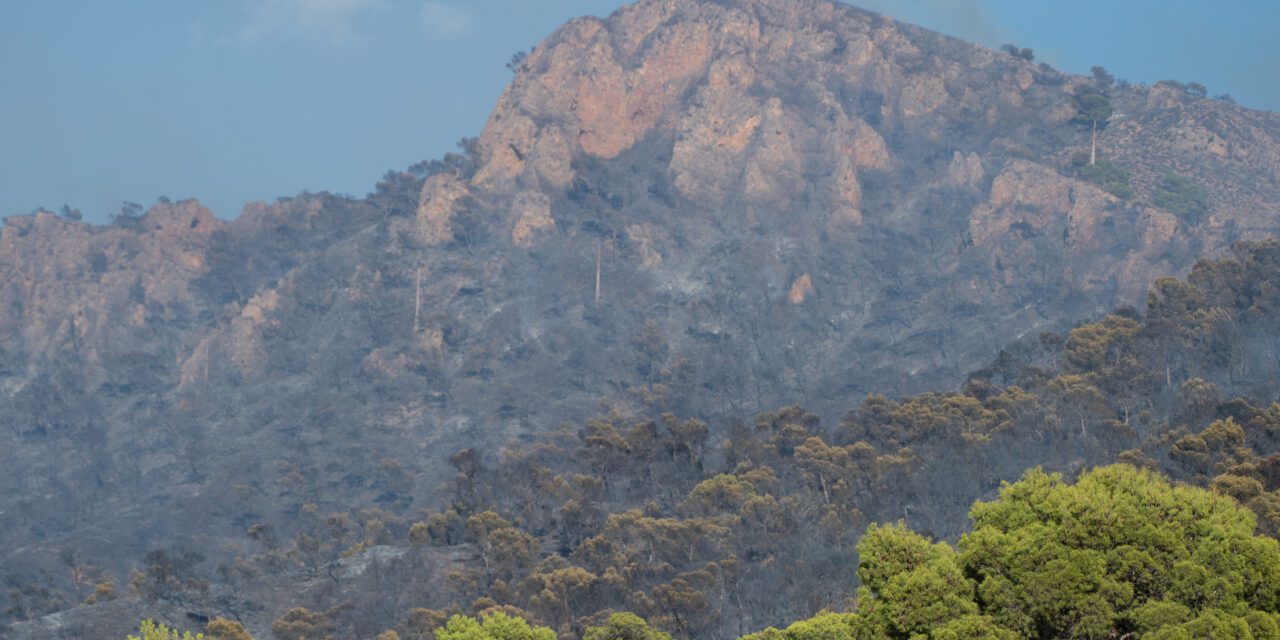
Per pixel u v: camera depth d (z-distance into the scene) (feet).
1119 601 264.93
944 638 263.29
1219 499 282.97
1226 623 254.06
